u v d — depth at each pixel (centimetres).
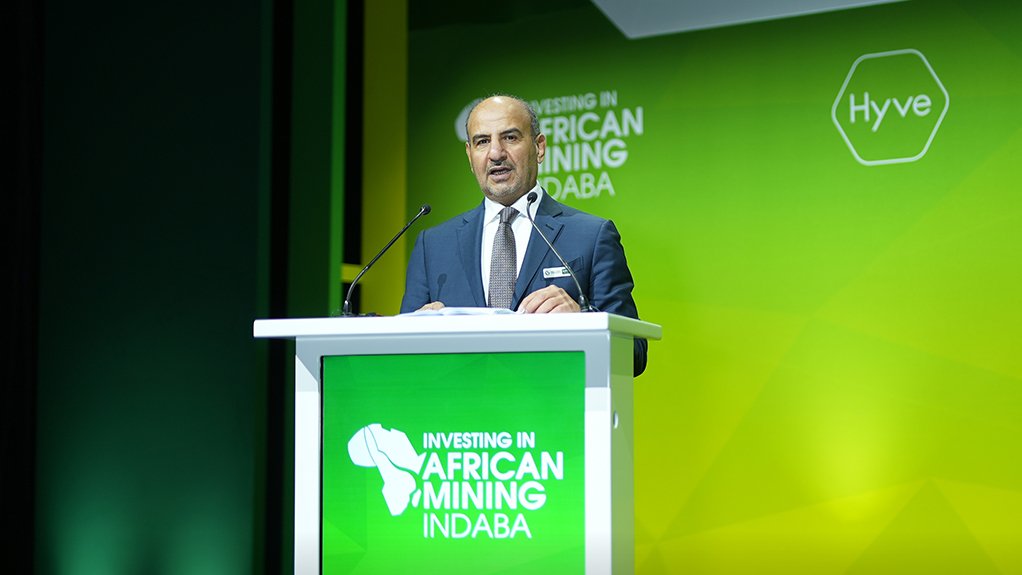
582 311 196
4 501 396
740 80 389
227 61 400
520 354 181
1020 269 351
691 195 393
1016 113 355
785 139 383
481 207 247
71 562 405
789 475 375
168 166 403
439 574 183
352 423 189
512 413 181
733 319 386
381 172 434
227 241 394
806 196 379
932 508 356
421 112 430
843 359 371
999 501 349
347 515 188
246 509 384
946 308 359
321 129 410
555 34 415
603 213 405
